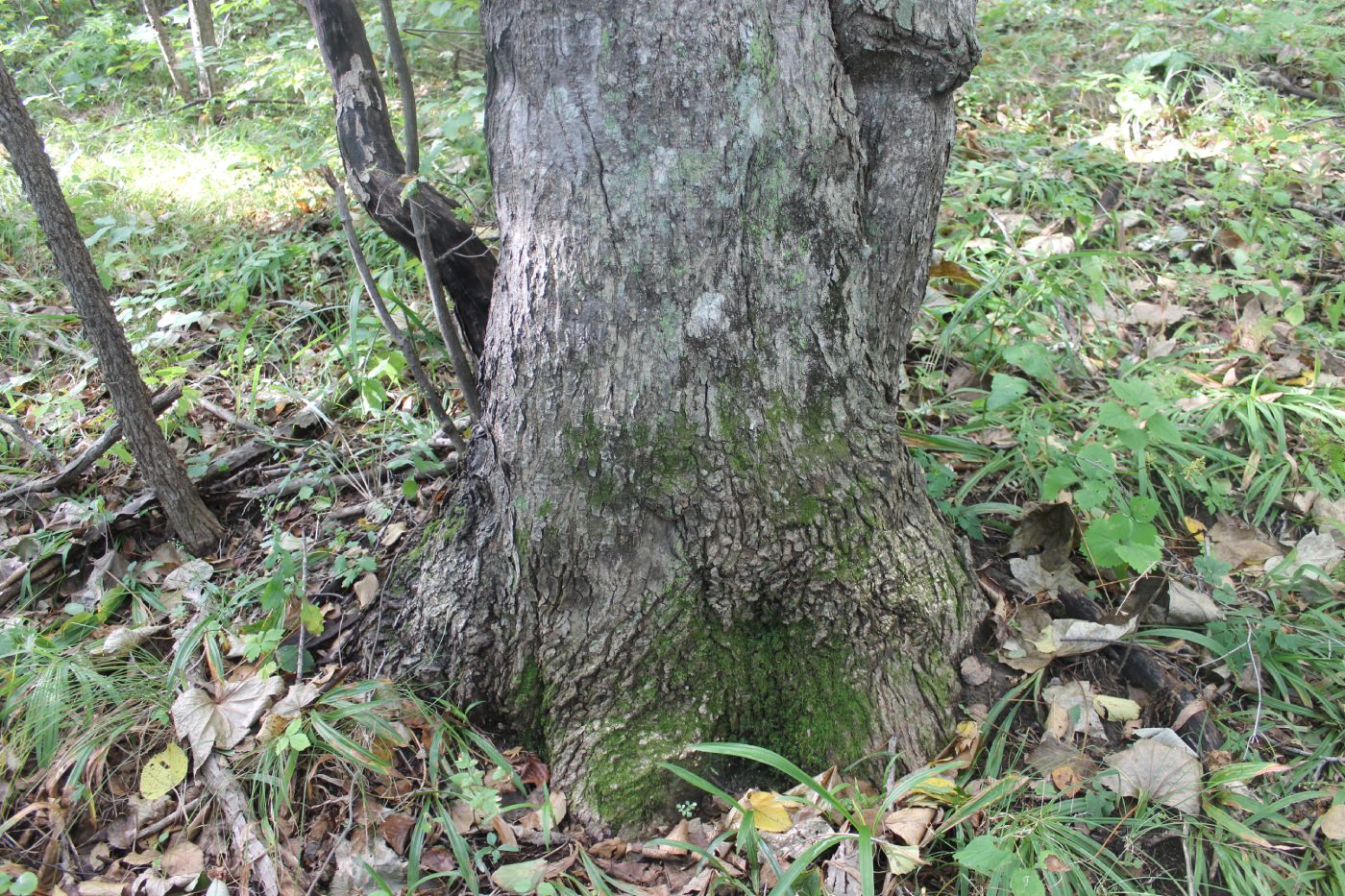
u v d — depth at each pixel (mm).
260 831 2041
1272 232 3801
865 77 1989
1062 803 2051
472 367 3254
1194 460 2764
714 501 1976
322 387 3365
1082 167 4227
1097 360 3346
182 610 2588
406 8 5137
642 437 1935
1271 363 3260
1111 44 5273
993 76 4977
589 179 1840
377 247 3922
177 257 4191
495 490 2123
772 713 2160
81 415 3301
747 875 1979
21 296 4055
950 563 2299
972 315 3445
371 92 2469
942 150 2117
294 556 2732
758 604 2115
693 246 1855
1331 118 4383
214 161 4797
